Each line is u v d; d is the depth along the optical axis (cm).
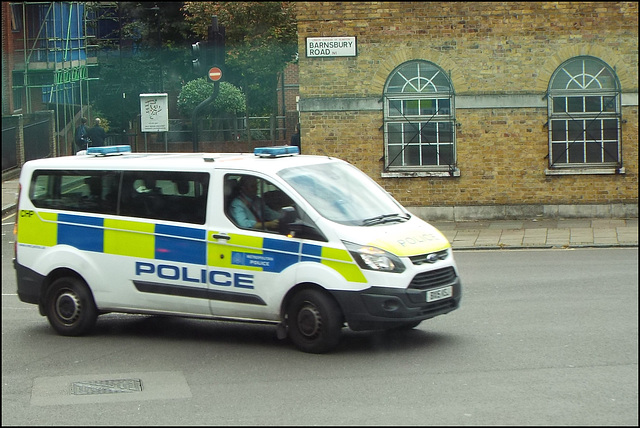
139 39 4316
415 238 1012
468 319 1154
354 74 2197
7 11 3656
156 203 1086
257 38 3747
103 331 1173
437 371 896
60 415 792
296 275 990
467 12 2159
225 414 773
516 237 1953
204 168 1063
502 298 1296
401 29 2178
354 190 1065
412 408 770
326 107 2208
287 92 4544
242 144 3575
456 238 1977
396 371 903
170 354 1027
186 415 777
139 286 1091
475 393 811
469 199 2203
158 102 2227
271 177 1027
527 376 864
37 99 3947
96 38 4359
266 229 1017
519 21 2152
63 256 1134
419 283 979
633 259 1627
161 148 3578
